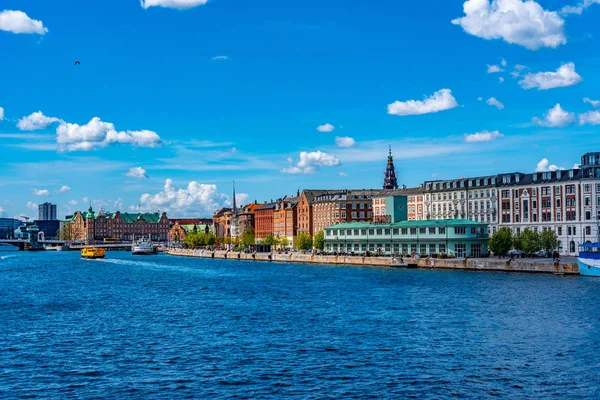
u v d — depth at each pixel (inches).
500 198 7313.0
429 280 4643.2
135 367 2023.9
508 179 7337.6
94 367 2028.8
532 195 6973.4
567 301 3314.5
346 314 3019.2
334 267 6683.1
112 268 7490.2
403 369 1971.0
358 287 4234.7
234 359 2113.7
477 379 1862.7
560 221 6692.9
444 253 6466.5
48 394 1750.7
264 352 2210.9
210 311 3211.1
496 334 2472.9
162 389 1787.6
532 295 3585.1
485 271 5408.5
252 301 3602.4
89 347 2325.3
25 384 1844.2
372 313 3036.4
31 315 3144.7
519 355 2129.7
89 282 5275.6
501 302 3319.4
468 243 6397.6
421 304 3309.5
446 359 2087.8
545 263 4977.9
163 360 2111.2
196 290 4352.9
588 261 4672.7
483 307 3157.0
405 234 6943.9
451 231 6461.6
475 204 7701.8
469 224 6417.3
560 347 2236.7
